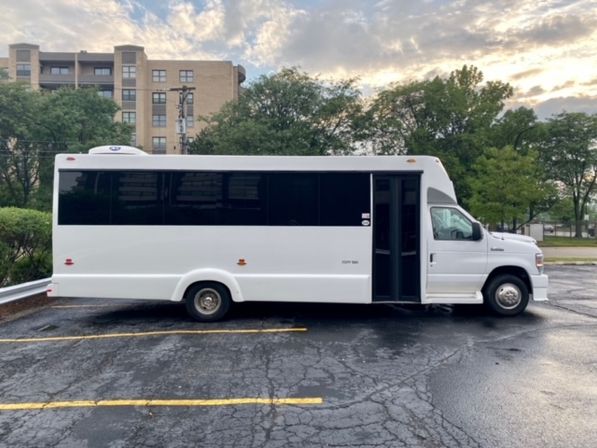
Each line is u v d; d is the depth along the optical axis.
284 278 7.36
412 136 32.03
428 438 3.55
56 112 35.56
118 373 5.02
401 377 4.88
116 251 7.31
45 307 8.80
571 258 21.64
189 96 59.88
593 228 43.50
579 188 43.88
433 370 5.10
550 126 40.44
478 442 3.48
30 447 3.43
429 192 7.54
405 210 7.51
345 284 7.39
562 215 49.16
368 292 7.40
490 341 6.29
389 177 7.48
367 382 4.73
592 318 7.72
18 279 9.91
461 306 8.68
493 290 7.74
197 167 7.36
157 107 60.06
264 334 6.67
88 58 59.59
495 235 7.98
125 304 9.08
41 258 10.46
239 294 7.36
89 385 4.67
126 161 7.32
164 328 7.04
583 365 5.27
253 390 4.52
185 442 3.50
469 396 4.36
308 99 30.98
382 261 7.48
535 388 4.57
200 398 4.33
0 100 33.06
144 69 59.31
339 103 30.58
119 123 42.38
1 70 40.91
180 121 29.45
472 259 7.57
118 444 3.47
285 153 27.55
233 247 7.36
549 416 3.93
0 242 9.54
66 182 7.31
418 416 3.94
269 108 31.25
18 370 5.13
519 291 7.75
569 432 3.64
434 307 8.61
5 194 35.84
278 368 5.17
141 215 7.32
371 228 7.41
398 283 7.49
